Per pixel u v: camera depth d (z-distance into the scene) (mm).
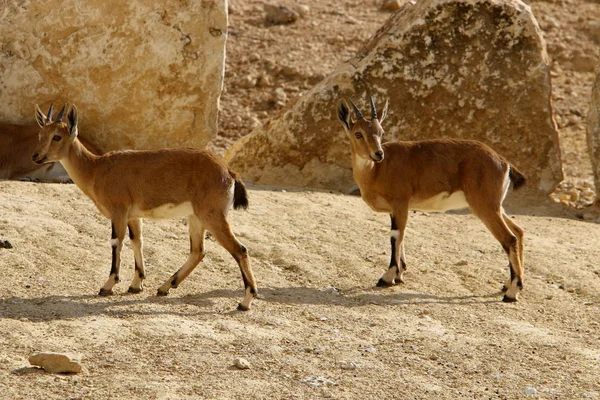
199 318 31531
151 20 50062
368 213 47312
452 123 54750
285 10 84938
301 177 54406
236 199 33562
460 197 37875
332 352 28828
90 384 24797
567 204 54500
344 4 89938
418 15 54188
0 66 49781
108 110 50812
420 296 36312
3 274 34062
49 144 33781
